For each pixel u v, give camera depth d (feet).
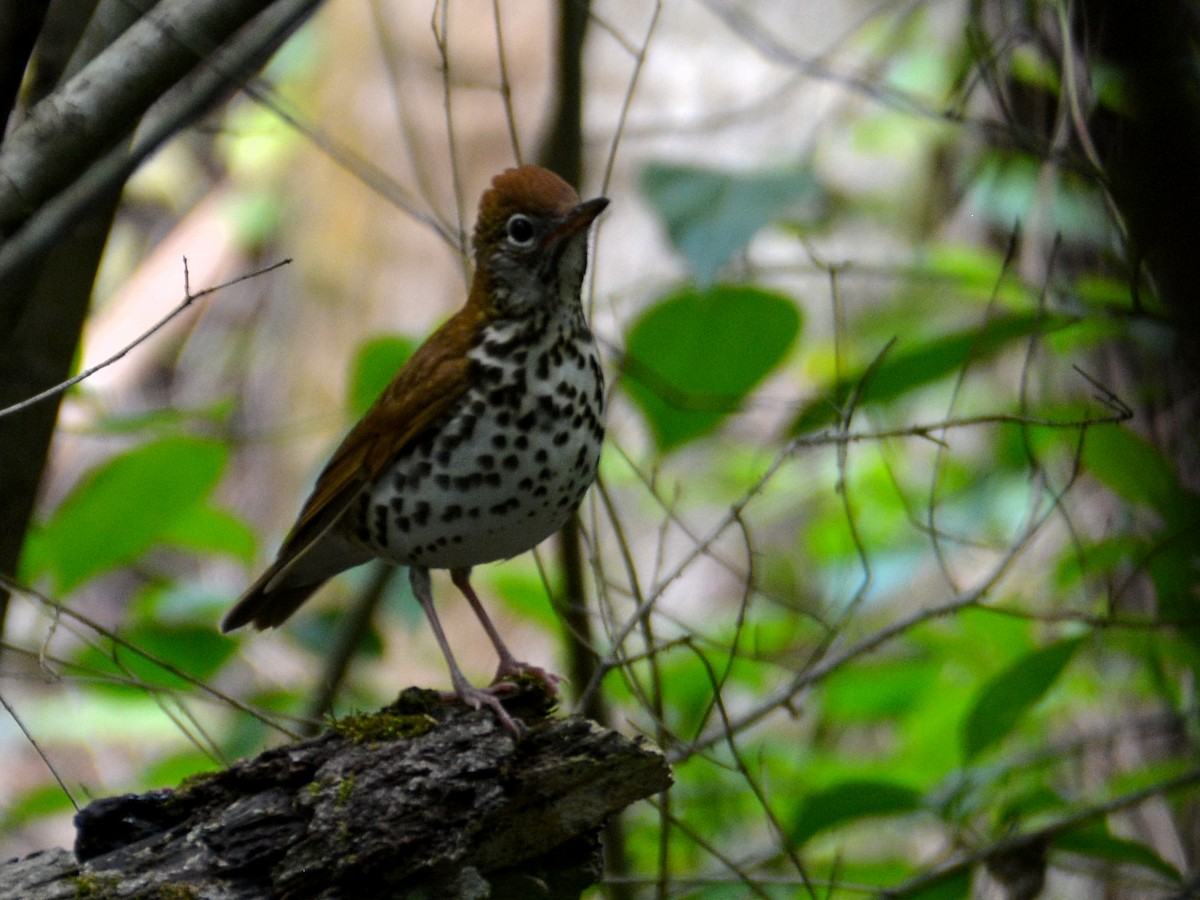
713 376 33.06
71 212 20.68
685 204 30.25
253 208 67.46
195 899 20.34
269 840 20.81
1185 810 37.29
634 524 53.83
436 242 62.75
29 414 27.76
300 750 21.43
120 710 44.70
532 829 22.02
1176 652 32.65
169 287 72.13
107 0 25.71
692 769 39.22
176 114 21.35
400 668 56.29
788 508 54.13
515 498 26.04
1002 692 30.50
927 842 45.80
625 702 39.27
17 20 22.48
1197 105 19.61
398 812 20.66
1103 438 30.81
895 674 40.73
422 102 60.08
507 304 25.91
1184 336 23.89
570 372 25.95
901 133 51.47
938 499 44.29
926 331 49.03
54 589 38.24
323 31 63.16
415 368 26.43
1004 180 38.86
